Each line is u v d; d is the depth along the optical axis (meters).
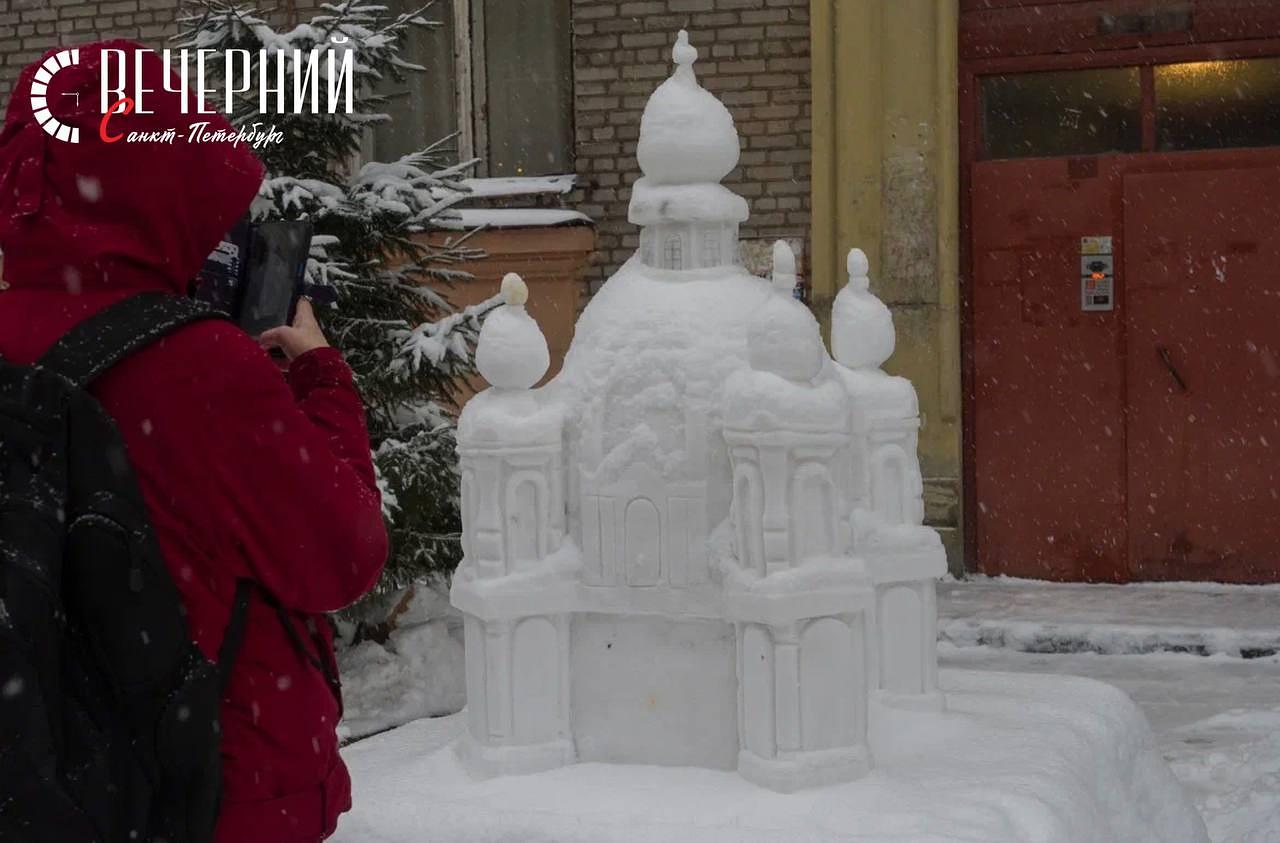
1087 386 8.54
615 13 8.93
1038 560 8.66
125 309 2.02
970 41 8.62
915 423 3.98
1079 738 3.77
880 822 3.03
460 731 4.02
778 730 3.26
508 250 8.84
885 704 3.90
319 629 2.23
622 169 8.98
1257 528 8.30
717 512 3.37
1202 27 8.30
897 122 8.48
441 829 3.17
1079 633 7.35
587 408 3.51
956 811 3.08
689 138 3.57
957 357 8.58
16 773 1.81
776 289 3.34
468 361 6.25
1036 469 8.65
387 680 6.28
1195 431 8.38
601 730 3.55
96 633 1.91
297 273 2.40
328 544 2.07
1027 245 8.60
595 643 3.56
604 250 9.05
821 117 8.55
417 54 9.41
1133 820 3.70
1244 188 8.25
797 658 3.25
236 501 2.02
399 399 6.36
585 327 3.63
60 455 1.92
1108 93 8.50
